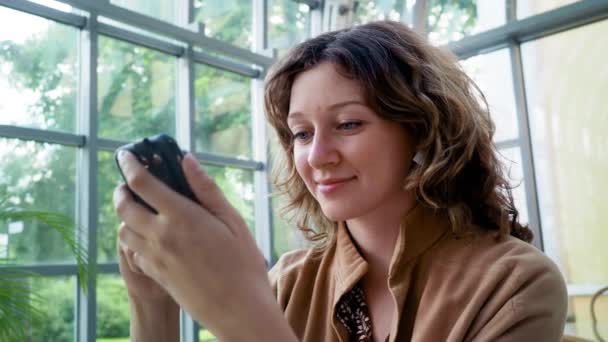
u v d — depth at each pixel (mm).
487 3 4875
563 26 4391
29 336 3527
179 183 345
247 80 5473
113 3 4453
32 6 3850
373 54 540
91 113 4043
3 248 3551
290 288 691
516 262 514
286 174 730
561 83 4480
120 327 4055
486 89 4789
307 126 554
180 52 4844
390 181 548
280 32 5766
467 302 511
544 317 484
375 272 595
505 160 737
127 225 344
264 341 332
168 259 332
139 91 4539
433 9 5215
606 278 4199
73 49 4113
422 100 546
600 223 4262
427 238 561
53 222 2305
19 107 3795
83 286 2395
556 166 4484
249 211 5340
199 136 4980
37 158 3850
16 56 3805
